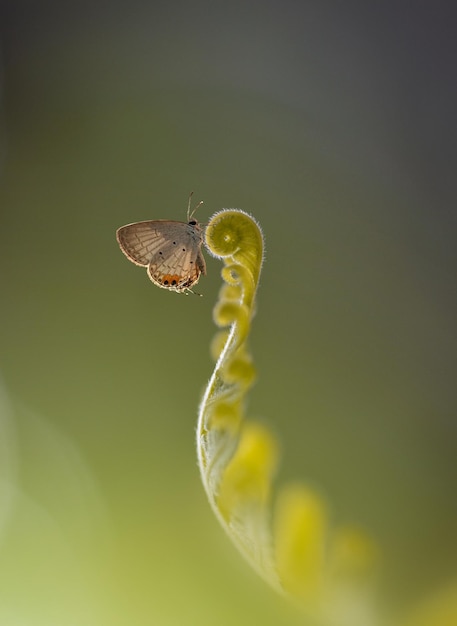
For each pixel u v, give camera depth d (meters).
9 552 0.42
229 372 0.38
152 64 0.53
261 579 0.38
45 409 0.47
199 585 0.40
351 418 0.49
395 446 0.48
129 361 0.48
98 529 0.43
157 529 0.43
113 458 0.46
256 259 0.39
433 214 0.52
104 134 0.52
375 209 0.52
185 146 0.52
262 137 0.52
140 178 0.51
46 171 0.51
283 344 0.50
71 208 0.51
